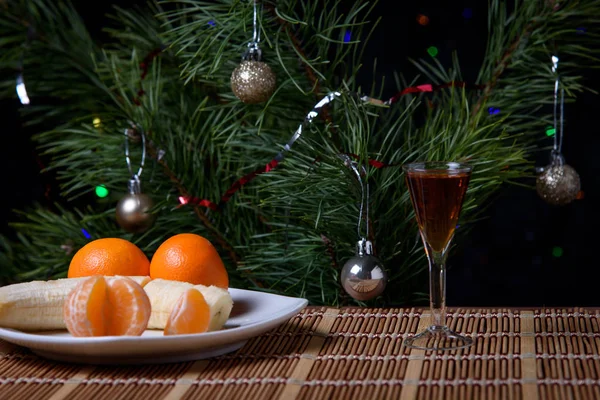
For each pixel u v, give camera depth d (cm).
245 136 125
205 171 130
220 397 74
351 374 78
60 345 78
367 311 97
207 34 122
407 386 75
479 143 116
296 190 118
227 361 82
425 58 146
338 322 93
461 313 95
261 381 77
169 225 129
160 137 126
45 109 137
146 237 131
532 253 152
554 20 119
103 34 145
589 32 122
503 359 81
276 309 93
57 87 135
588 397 72
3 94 136
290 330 90
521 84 124
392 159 116
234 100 124
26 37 130
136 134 122
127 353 79
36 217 138
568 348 83
